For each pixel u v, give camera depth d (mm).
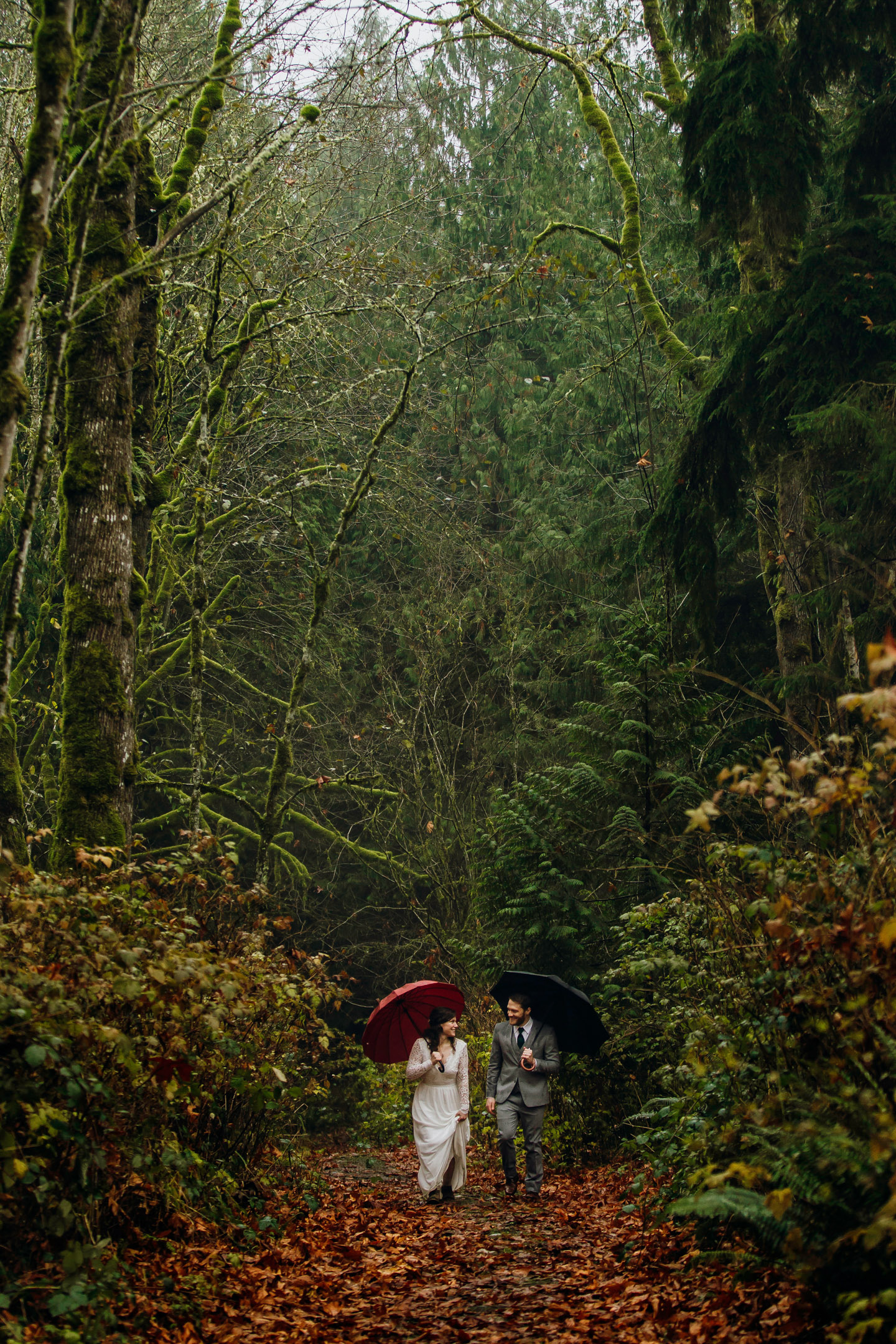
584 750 11633
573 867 10664
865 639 11164
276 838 19109
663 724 11219
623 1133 9898
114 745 7832
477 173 22281
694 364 14523
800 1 11344
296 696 10898
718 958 6047
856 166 12320
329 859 20781
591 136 21250
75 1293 3852
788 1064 4719
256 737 18703
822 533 10867
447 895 16875
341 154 12812
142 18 6297
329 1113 18047
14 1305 3936
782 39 13398
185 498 14555
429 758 18828
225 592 15750
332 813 21109
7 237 10695
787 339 11055
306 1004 7562
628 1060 9891
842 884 4379
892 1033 3936
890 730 3566
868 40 12367
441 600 20594
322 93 9844
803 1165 3676
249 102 10922
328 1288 5402
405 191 17156
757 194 11609
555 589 20703
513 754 20078
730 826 10211
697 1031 5672
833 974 4586
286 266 12977
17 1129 4344
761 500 14945
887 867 4277
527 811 11016
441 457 23406
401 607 21266
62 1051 4395
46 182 5371
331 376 14727
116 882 5973
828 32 11359
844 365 10820
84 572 7977
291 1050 7477
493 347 22797
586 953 10555
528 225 21484
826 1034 4293
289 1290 5227
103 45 8141
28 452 12969
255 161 9547
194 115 9633
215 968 4910
